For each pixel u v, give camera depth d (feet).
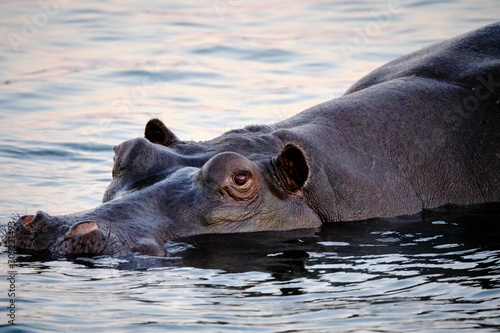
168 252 113.91
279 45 295.69
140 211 117.39
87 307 96.27
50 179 170.30
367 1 363.97
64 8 351.67
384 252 118.21
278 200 126.52
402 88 148.05
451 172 144.25
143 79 256.93
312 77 256.93
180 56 283.38
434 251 119.03
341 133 137.59
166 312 95.40
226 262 112.06
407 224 132.67
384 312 96.07
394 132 141.38
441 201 142.92
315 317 94.38
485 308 97.19
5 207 147.23
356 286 104.47
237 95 239.50
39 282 103.04
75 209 146.61
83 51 289.33
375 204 135.33
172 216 119.34
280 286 104.01
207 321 92.89
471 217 136.87
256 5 365.40
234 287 103.45
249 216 123.24
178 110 225.35
